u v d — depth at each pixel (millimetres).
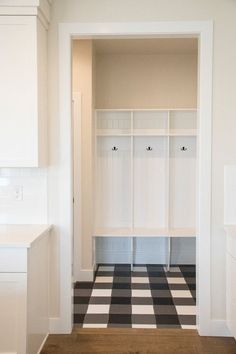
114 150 4371
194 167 4363
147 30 2586
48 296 2674
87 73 3758
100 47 4086
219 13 2568
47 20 2568
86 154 3789
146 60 4395
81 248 3846
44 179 2670
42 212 2682
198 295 2684
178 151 4355
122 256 4516
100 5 2596
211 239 2637
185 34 2633
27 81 2400
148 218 4410
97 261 4512
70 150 2654
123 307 3178
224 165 2619
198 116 2682
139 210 4406
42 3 2410
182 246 4500
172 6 2580
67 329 2693
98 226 4395
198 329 2703
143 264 4500
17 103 2412
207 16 2574
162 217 4402
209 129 2607
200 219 2635
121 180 4391
